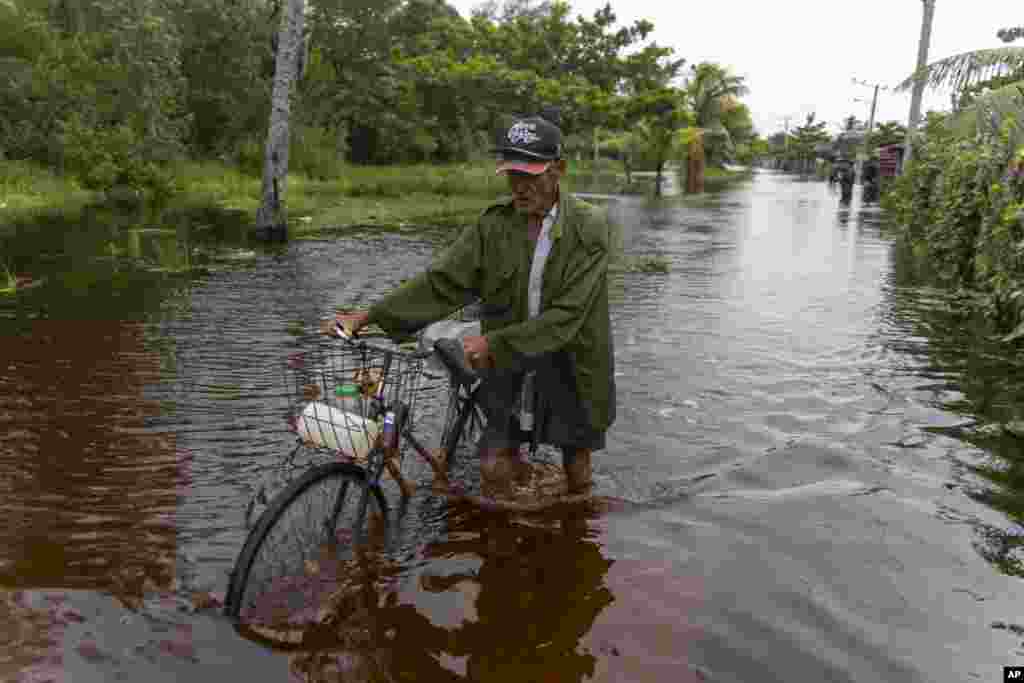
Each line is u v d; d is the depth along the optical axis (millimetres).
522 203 3260
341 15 37438
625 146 34156
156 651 2533
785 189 37625
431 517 3545
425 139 35656
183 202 19188
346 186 24938
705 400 5246
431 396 4996
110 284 8531
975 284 9234
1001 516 3664
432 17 40281
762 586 3047
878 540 3418
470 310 4648
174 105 23656
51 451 4078
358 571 3066
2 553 3080
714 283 9688
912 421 4898
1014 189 7953
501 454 3736
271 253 11266
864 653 2650
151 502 3551
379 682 2443
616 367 5934
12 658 2461
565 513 3639
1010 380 5738
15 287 8172
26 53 21859
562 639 2689
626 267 10734
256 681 2420
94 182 18516
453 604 2875
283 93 12352
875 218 19953
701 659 2602
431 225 15742
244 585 2699
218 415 4625
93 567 3010
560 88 32562
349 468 3072
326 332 3264
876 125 50625
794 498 3824
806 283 9766
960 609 2924
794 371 5918
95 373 5383
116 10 22250
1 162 19203
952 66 9977
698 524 3553
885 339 6918
